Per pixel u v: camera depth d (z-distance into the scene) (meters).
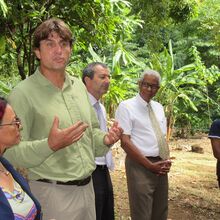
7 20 3.78
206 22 12.82
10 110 1.70
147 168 3.46
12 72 5.59
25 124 1.99
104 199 3.36
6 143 1.71
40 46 2.05
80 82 2.32
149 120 3.57
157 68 10.61
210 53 14.92
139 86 3.60
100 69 3.33
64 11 4.10
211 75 11.43
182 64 15.67
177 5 8.07
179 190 6.29
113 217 3.45
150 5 8.03
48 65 2.05
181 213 5.22
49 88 2.08
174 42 15.93
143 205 3.51
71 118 2.10
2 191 1.61
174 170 7.75
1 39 3.83
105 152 2.29
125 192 5.91
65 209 2.05
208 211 5.36
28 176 2.08
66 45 2.06
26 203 1.73
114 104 8.61
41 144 1.82
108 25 4.34
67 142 1.79
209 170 7.98
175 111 11.47
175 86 10.88
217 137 3.58
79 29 4.47
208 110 14.00
